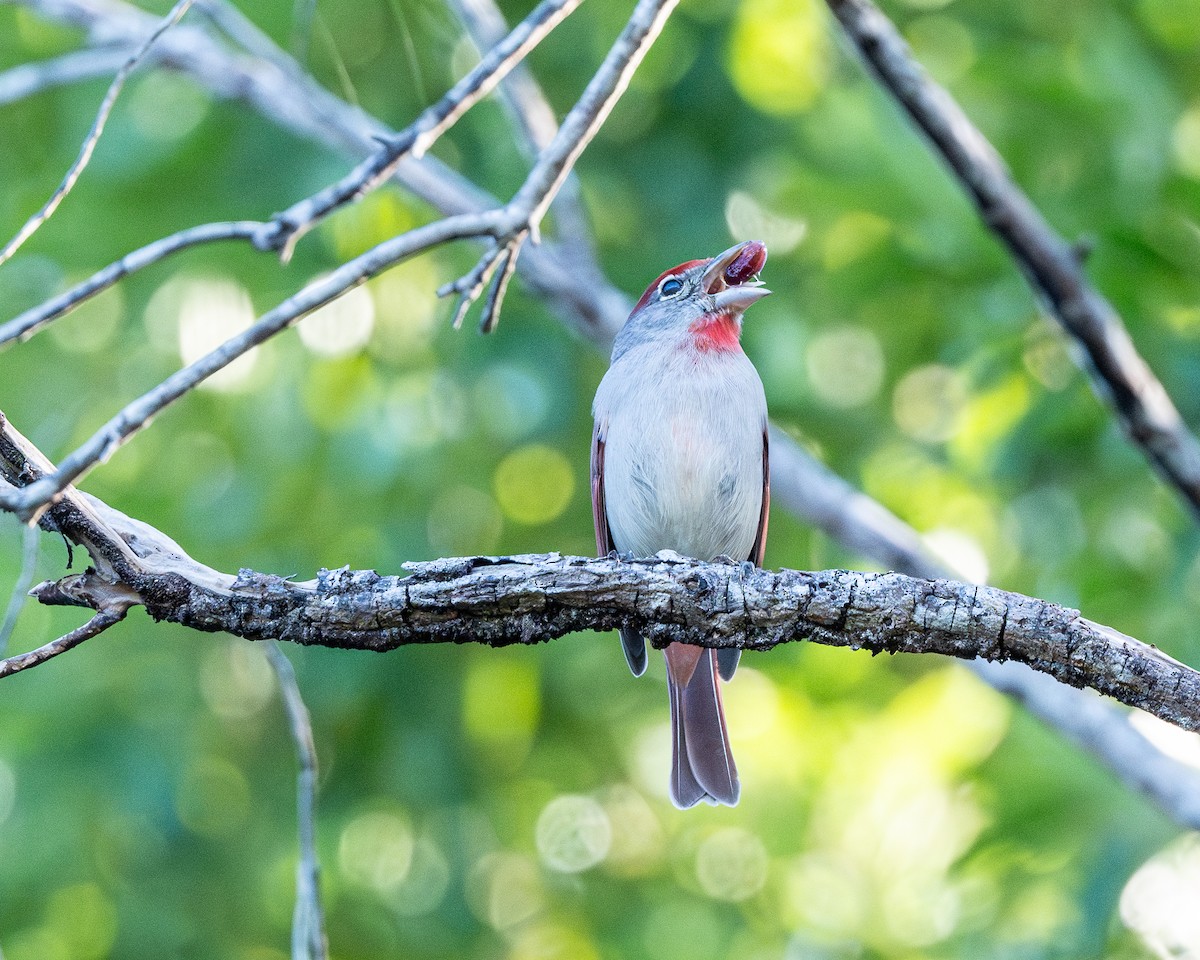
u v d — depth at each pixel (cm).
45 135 1250
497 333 1235
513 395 1207
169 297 1255
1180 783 861
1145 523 1034
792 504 1003
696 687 879
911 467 1248
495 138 1162
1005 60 1000
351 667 1228
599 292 1064
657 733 1435
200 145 1180
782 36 1180
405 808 1285
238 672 1252
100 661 1221
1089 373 852
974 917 1062
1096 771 1002
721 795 862
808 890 1450
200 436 1305
